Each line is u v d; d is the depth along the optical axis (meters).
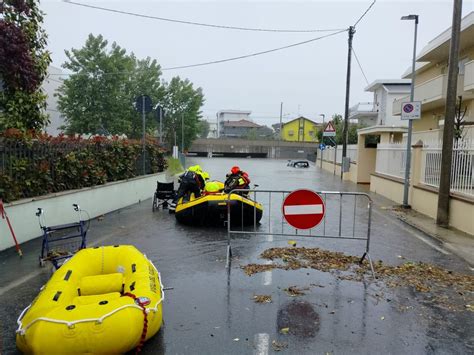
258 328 4.38
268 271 6.24
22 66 9.03
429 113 25.25
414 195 12.48
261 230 9.39
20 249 7.25
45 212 8.35
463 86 17.73
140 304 3.84
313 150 71.38
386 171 16.62
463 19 18.39
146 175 14.88
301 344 4.05
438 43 21.05
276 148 70.75
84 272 4.80
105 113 31.58
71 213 9.41
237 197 9.18
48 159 8.78
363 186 20.64
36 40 9.84
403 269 6.39
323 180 24.16
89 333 3.40
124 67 33.31
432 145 11.70
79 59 31.31
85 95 31.23
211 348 3.96
